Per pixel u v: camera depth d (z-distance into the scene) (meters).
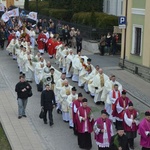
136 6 33.75
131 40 34.78
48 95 21.91
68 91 22.50
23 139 20.11
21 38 41.03
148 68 31.86
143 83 31.30
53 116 23.73
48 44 39.94
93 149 19.14
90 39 44.56
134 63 34.03
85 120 18.75
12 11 49.09
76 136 20.69
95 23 47.09
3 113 24.00
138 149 19.12
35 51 44.12
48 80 26.06
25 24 50.34
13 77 32.56
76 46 44.34
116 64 37.66
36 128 21.77
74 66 30.20
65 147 19.31
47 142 19.89
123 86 30.16
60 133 21.11
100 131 17.30
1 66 36.62
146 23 32.25
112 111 21.44
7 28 50.03
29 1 69.19
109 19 45.09
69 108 21.70
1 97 27.19
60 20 53.56
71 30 45.94
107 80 24.58
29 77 31.38
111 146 15.16
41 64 28.50
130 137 18.81
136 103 26.36
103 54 42.38
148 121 17.28
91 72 28.12
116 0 50.75
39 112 24.27
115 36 42.25
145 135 17.16
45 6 63.25
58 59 35.72
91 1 53.78
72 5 55.59
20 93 22.89
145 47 32.44
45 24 52.38
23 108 23.16
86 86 28.30
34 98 26.98
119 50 43.16
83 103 18.80
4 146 19.23
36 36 50.16
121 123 20.05
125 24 35.06
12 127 21.78
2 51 44.09
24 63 31.58
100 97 25.66
